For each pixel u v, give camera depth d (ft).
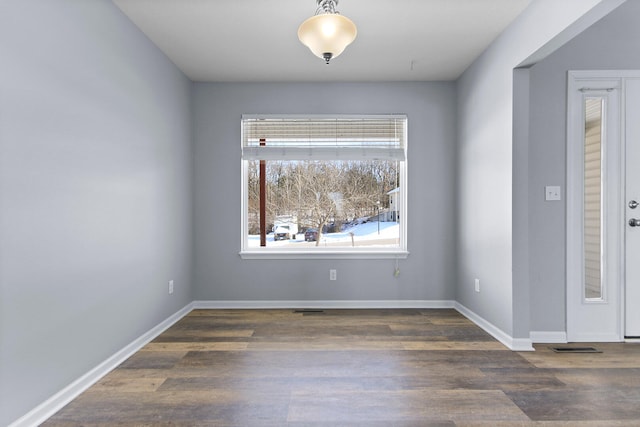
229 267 11.82
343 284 11.85
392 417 5.39
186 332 9.34
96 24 6.72
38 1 5.35
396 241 12.24
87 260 6.45
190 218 11.44
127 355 7.72
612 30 8.51
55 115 5.69
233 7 7.44
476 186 10.07
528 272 8.11
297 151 11.69
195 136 11.70
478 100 9.93
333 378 6.68
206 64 10.28
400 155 11.72
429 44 9.16
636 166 8.59
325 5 7.12
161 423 5.25
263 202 12.20
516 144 8.07
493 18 7.92
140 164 8.34
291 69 10.70
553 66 8.48
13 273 4.94
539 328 8.56
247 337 8.94
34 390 5.28
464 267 11.02
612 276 8.59
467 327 9.72
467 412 5.53
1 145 4.75
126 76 7.75
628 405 5.74
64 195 5.89
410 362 7.40
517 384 6.43
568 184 8.48
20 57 5.04
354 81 11.69
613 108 8.56
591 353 7.89
